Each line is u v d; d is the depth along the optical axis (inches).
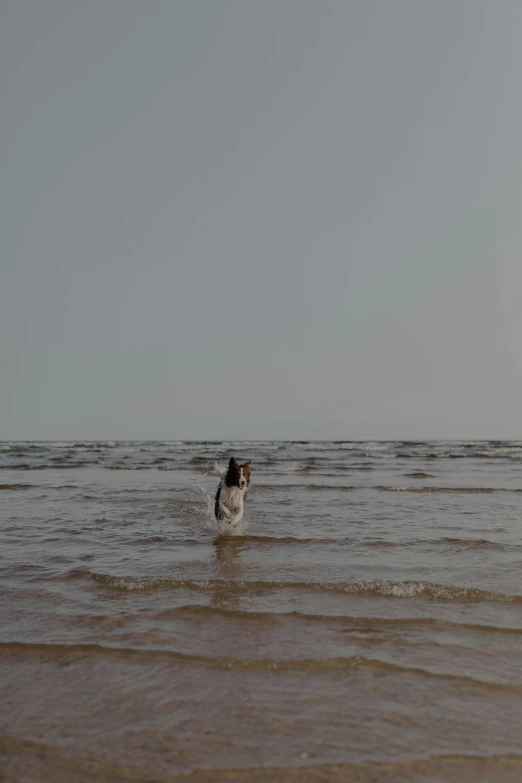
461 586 267.0
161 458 1505.9
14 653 193.0
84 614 232.2
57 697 162.1
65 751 135.6
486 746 138.7
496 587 267.0
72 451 1985.7
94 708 155.9
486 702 160.2
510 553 341.4
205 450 2114.9
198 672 179.0
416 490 684.1
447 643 201.3
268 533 408.8
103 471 1041.5
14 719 149.9
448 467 1150.3
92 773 128.0
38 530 422.3
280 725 147.9
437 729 146.3
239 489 423.5
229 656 189.0
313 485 752.3
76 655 191.3
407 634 209.9
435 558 329.7
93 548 360.5
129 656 190.2
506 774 128.0
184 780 126.2
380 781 125.6
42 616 229.9
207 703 159.2
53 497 625.3
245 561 324.5
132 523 453.7
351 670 180.7
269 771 129.0
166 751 136.2
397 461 1386.6
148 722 148.9
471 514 497.4
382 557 333.1
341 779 126.3
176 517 484.1
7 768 129.0
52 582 281.7
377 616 227.5
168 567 309.9
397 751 136.6
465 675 175.8
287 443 3400.6
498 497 617.3
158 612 234.1
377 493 658.8
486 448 2265.0
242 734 143.5
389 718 151.7
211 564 317.1
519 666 182.5
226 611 233.6
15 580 284.7
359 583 268.1
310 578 284.4
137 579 278.5
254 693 165.3
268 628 216.1
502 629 214.1
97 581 282.5
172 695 163.8
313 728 146.6
